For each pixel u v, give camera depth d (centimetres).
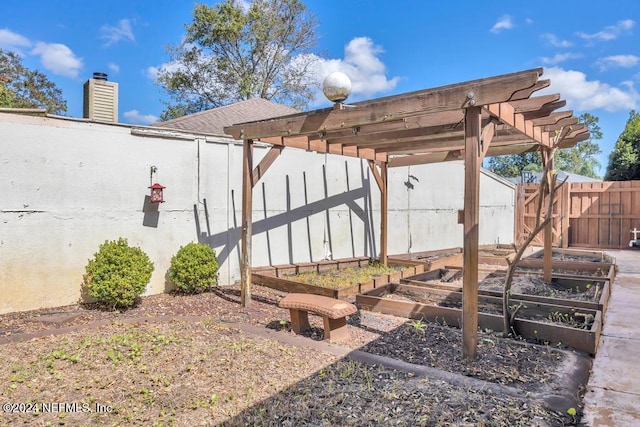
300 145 638
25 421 260
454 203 1181
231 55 2286
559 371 334
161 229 632
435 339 421
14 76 1719
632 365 354
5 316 486
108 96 860
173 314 518
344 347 396
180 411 274
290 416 265
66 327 452
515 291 626
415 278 721
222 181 704
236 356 370
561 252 1059
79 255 553
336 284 668
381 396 290
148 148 617
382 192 870
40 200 521
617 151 1500
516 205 1317
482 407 272
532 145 636
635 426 254
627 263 899
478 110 362
